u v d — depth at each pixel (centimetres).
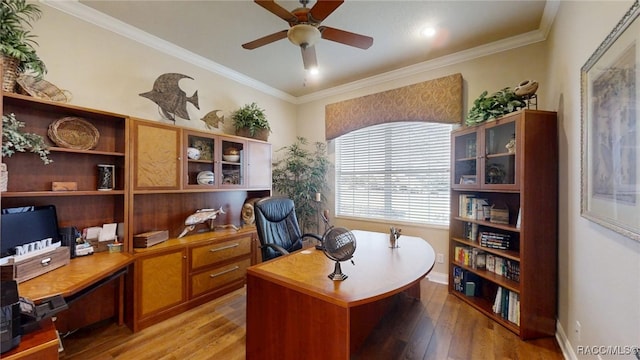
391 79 359
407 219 354
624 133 113
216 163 302
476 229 277
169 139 258
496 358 190
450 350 200
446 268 322
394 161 365
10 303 100
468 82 303
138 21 247
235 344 207
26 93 179
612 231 129
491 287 269
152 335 218
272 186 414
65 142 207
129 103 260
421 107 326
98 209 234
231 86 359
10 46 161
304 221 424
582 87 156
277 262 193
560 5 206
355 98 385
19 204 193
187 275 259
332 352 139
